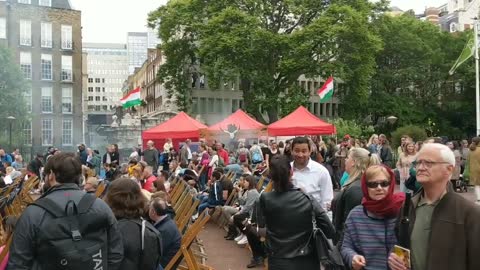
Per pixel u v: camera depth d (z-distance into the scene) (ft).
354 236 14.25
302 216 16.25
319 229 16.15
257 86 140.67
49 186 12.67
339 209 18.15
